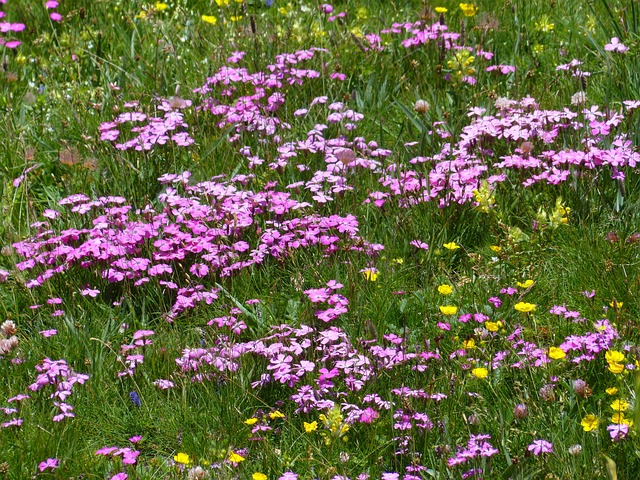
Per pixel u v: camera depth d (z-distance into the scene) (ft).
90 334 15.97
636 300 15.85
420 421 15.05
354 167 17.17
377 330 15.87
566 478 14.67
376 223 16.81
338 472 14.92
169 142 17.62
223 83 18.37
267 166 17.24
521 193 16.94
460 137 17.61
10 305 16.38
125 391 15.60
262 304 16.06
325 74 18.66
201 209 16.71
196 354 15.58
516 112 17.48
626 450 14.76
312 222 16.62
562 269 16.37
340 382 15.39
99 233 16.52
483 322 15.78
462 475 14.76
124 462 14.85
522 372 15.34
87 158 17.12
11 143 17.88
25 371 15.72
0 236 16.94
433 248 16.58
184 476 14.84
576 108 17.57
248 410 15.39
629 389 14.96
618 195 16.71
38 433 15.12
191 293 16.30
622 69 18.07
